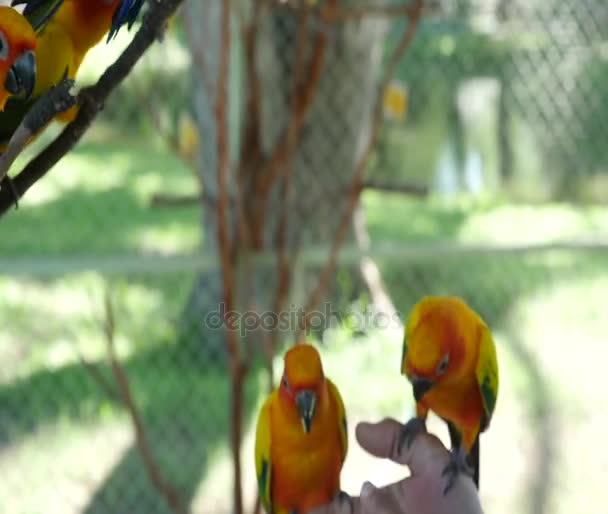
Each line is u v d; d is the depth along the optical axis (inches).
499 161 448.1
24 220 408.2
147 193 452.4
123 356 260.4
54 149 68.6
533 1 283.7
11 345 267.1
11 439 226.7
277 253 155.1
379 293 191.0
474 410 95.7
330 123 251.9
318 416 88.8
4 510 203.8
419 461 82.0
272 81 215.0
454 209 449.7
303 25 147.3
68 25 91.5
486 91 438.9
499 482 219.5
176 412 238.2
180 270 171.9
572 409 253.0
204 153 252.5
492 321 315.3
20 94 81.9
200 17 199.6
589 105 409.4
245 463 215.2
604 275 354.6
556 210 438.6
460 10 273.1
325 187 246.8
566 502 212.8
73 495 209.2
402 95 221.1
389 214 441.7
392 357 214.2
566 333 305.1
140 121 493.4
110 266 171.2
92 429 231.1
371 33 262.1
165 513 205.3
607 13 282.2
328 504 91.9
